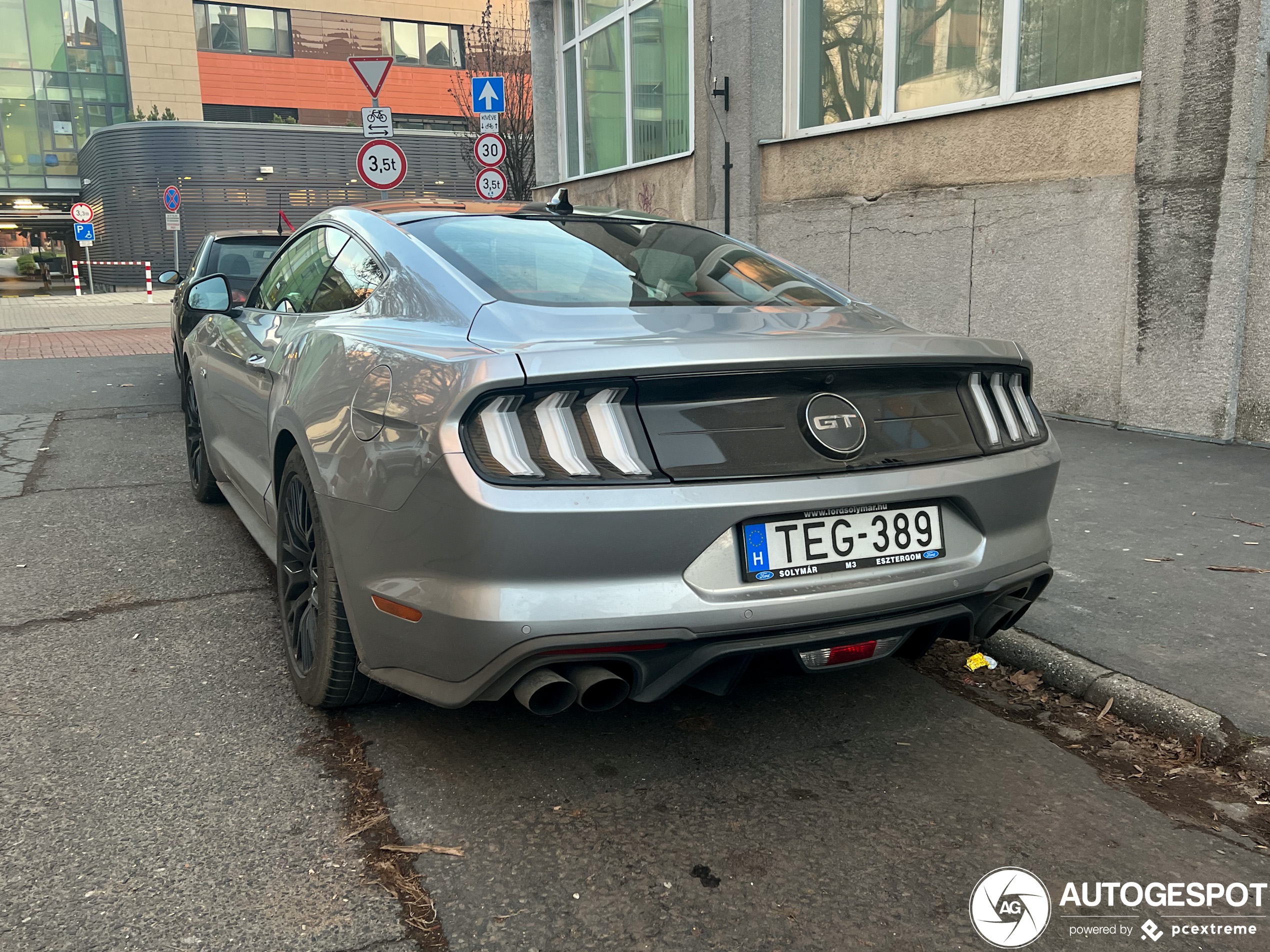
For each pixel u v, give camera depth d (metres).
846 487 2.26
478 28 23.06
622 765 2.61
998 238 7.09
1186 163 5.86
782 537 2.23
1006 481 2.52
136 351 14.24
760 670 2.42
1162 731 2.79
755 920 1.99
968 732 2.84
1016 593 2.77
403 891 2.07
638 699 2.22
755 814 2.38
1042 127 6.74
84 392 9.83
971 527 2.51
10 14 37.25
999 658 3.28
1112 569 3.91
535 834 2.28
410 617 2.25
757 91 9.38
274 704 2.93
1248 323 5.80
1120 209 6.27
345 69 41.81
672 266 3.01
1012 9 6.94
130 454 6.73
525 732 2.78
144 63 38.88
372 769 2.56
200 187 33.03
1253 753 2.58
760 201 9.56
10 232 53.12
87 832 2.26
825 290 3.16
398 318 2.66
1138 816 2.41
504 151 11.01
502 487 2.04
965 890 2.10
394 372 2.33
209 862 2.15
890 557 2.36
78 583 4.02
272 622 3.60
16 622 3.58
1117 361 6.44
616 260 2.95
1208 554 4.06
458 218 3.12
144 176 32.69
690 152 10.70
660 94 11.50
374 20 41.97
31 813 2.34
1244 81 5.52
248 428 3.63
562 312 2.46
